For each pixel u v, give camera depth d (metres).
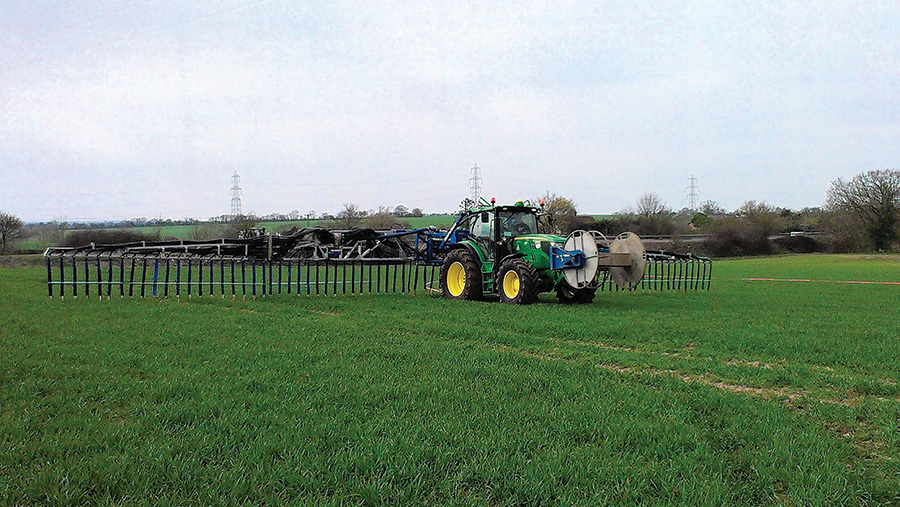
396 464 4.48
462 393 6.52
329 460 4.58
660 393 6.63
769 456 4.78
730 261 55.25
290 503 3.94
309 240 22.02
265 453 4.72
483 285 17.14
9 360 7.99
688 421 5.72
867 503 4.09
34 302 15.02
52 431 5.26
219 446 4.89
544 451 4.82
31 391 6.55
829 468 4.52
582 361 8.59
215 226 52.47
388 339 10.05
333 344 9.48
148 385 6.83
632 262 15.55
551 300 17.50
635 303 16.55
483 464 4.49
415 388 6.68
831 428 5.71
